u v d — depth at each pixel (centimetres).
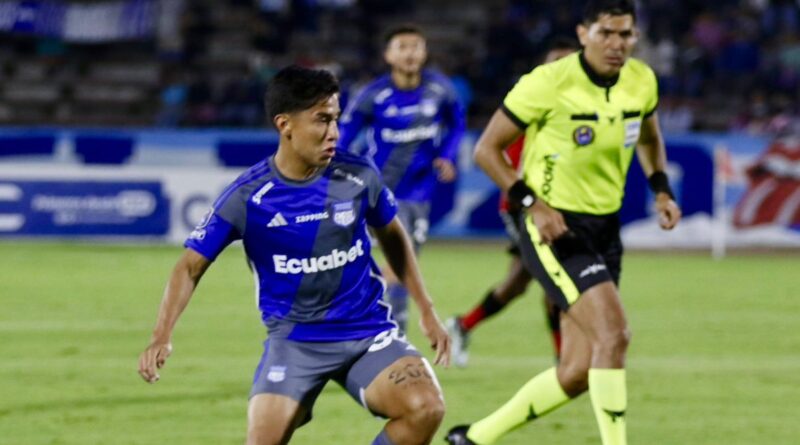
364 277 1867
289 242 1812
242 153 6706
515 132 2239
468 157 6631
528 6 8919
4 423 2673
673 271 5759
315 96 1758
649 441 2562
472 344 3812
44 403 2886
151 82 9131
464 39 9494
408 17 9525
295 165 1802
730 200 6538
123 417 2739
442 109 3694
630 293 5009
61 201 6512
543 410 2239
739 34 8881
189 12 9469
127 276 5291
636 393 3073
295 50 9038
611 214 2255
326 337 1841
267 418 1775
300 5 9169
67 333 3909
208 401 2917
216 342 3762
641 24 8831
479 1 9794
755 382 3222
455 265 5838
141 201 6506
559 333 3155
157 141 6700
